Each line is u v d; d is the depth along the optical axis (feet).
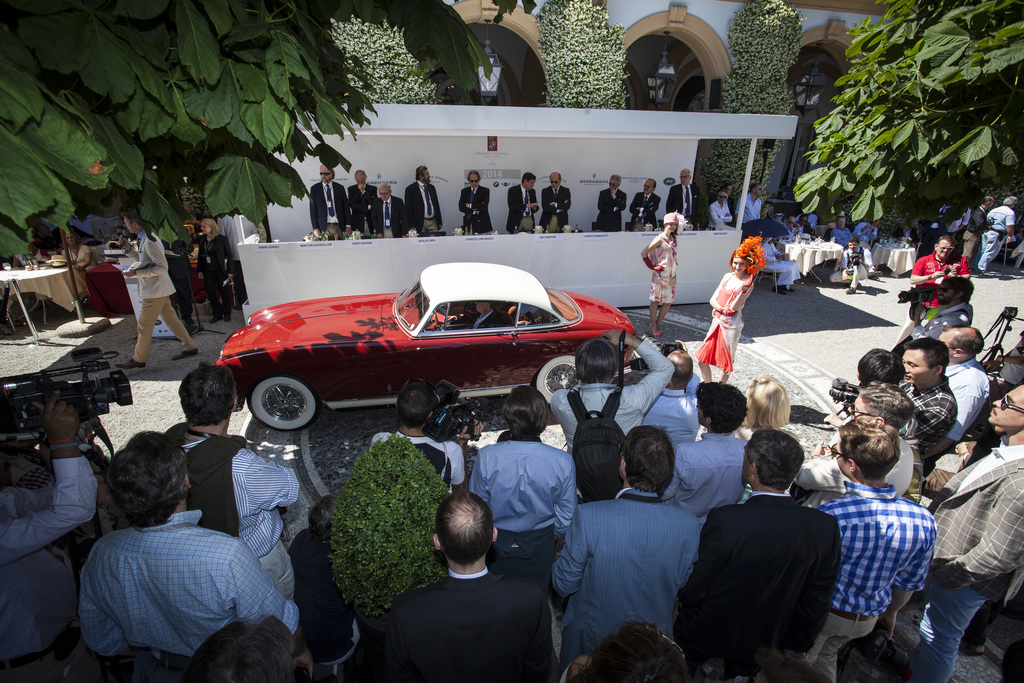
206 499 7.59
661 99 38.11
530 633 5.82
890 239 42.09
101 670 7.58
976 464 8.44
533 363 18.26
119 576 5.91
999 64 7.93
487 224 30.99
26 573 7.02
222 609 5.91
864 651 9.32
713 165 41.29
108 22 5.15
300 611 7.79
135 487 5.68
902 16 10.75
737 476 9.05
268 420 17.34
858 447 7.28
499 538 8.80
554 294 20.43
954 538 8.19
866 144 10.41
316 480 15.39
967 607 8.06
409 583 6.36
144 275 20.98
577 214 35.35
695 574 7.18
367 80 9.12
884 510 7.30
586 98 35.22
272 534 8.40
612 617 7.09
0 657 6.93
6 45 4.48
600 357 10.12
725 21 38.45
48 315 29.01
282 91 5.90
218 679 4.24
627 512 6.97
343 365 16.79
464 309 17.43
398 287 28.81
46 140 4.34
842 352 25.41
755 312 31.65
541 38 35.01
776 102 39.60
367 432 18.08
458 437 10.71
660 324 28.48
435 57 7.43
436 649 5.67
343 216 29.14
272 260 26.73
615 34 34.50
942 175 9.29
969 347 12.09
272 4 6.79
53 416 7.09
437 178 32.42
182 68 5.76
